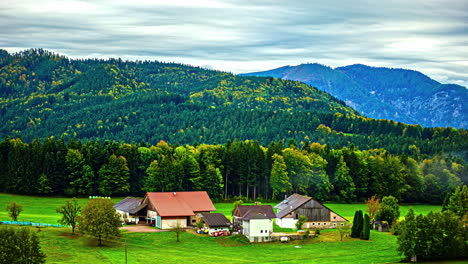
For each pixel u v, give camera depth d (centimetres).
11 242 8706
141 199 15312
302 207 14738
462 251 11006
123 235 12506
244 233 12938
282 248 11888
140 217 14675
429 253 10856
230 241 12431
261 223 12594
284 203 15875
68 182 19312
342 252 11562
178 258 10588
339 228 13350
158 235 12725
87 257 10338
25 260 8694
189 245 11894
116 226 11762
